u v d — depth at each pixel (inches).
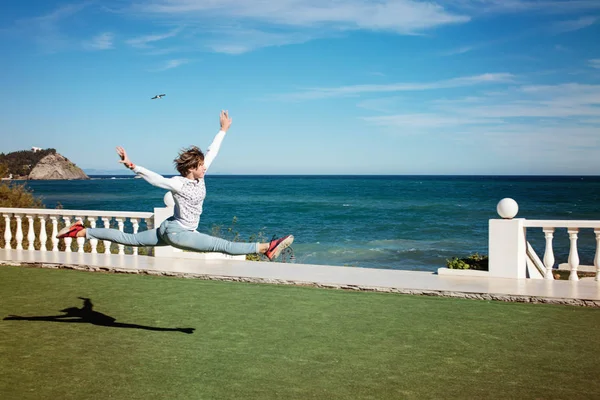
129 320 275.3
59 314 287.6
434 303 316.5
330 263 962.1
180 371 199.5
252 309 300.2
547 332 255.1
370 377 194.2
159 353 221.0
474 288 343.9
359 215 1948.8
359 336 247.9
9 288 359.6
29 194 720.3
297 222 1705.2
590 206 2444.6
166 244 214.2
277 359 214.2
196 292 346.9
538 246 1177.4
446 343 237.0
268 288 360.8
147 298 328.5
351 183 6156.5
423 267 925.2
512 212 386.3
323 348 228.8
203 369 201.8
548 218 1870.1
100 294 340.2
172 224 207.8
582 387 185.5
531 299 319.0
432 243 1232.8
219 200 2817.4
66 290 353.1
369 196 3248.0
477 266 422.3
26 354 218.5
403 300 325.1
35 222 655.1
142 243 214.4
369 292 348.2
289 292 347.9
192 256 483.2
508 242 387.2
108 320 275.1
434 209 2204.7
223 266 436.8
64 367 203.0
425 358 216.2
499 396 177.0
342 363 209.6
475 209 2196.1
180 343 235.5
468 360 213.9
